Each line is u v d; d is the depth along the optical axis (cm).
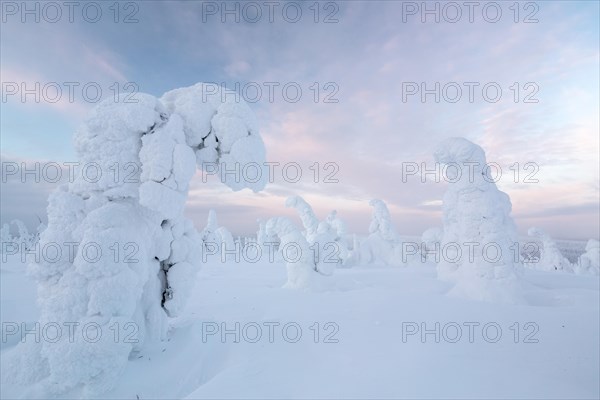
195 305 680
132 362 363
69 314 328
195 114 445
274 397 291
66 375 302
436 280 1001
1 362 335
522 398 282
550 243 1956
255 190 476
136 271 374
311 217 1378
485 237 766
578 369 353
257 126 480
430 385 308
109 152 395
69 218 376
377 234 1816
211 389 308
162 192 388
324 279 922
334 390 302
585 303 711
